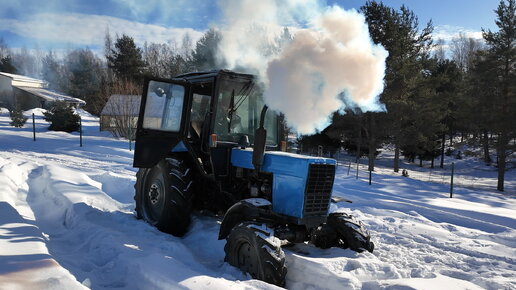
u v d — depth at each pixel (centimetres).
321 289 394
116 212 652
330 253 480
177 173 579
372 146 2206
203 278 367
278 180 484
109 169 1234
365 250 481
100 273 415
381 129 2153
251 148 562
